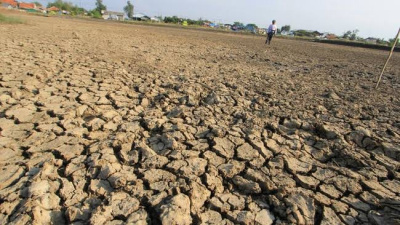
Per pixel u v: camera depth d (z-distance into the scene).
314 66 7.30
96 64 5.38
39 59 5.27
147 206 1.72
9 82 3.73
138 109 3.30
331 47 16.47
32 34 9.62
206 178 1.97
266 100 3.79
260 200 1.85
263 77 5.33
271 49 11.57
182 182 1.92
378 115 3.38
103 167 2.03
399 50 17.31
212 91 4.04
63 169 2.06
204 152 2.35
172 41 11.92
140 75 4.84
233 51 9.83
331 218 1.72
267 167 2.20
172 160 2.21
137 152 2.26
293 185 2.02
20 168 2.03
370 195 1.92
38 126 2.64
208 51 9.27
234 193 1.91
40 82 3.91
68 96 3.48
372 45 19.47
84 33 11.77
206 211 1.73
